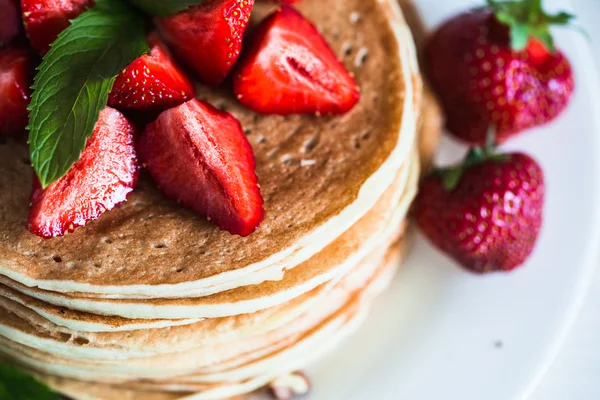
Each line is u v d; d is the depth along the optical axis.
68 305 0.32
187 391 0.35
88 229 0.33
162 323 0.33
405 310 0.38
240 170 0.32
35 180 0.33
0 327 0.33
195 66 0.34
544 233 0.39
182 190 0.33
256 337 0.35
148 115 0.33
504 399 0.37
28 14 0.33
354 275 0.36
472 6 0.41
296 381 0.37
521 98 0.39
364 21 0.36
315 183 0.33
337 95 0.34
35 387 0.34
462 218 0.38
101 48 0.32
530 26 0.39
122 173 0.33
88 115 0.31
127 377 0.35
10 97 0.33
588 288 0.40
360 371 0.37
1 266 0.32
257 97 0.34
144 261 0.32
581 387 0.39
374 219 0.34
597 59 0.43
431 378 0.37
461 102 0.40
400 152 0.34
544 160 0.40
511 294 0.38
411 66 0.36
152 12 0.33
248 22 0.34
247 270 0.32
